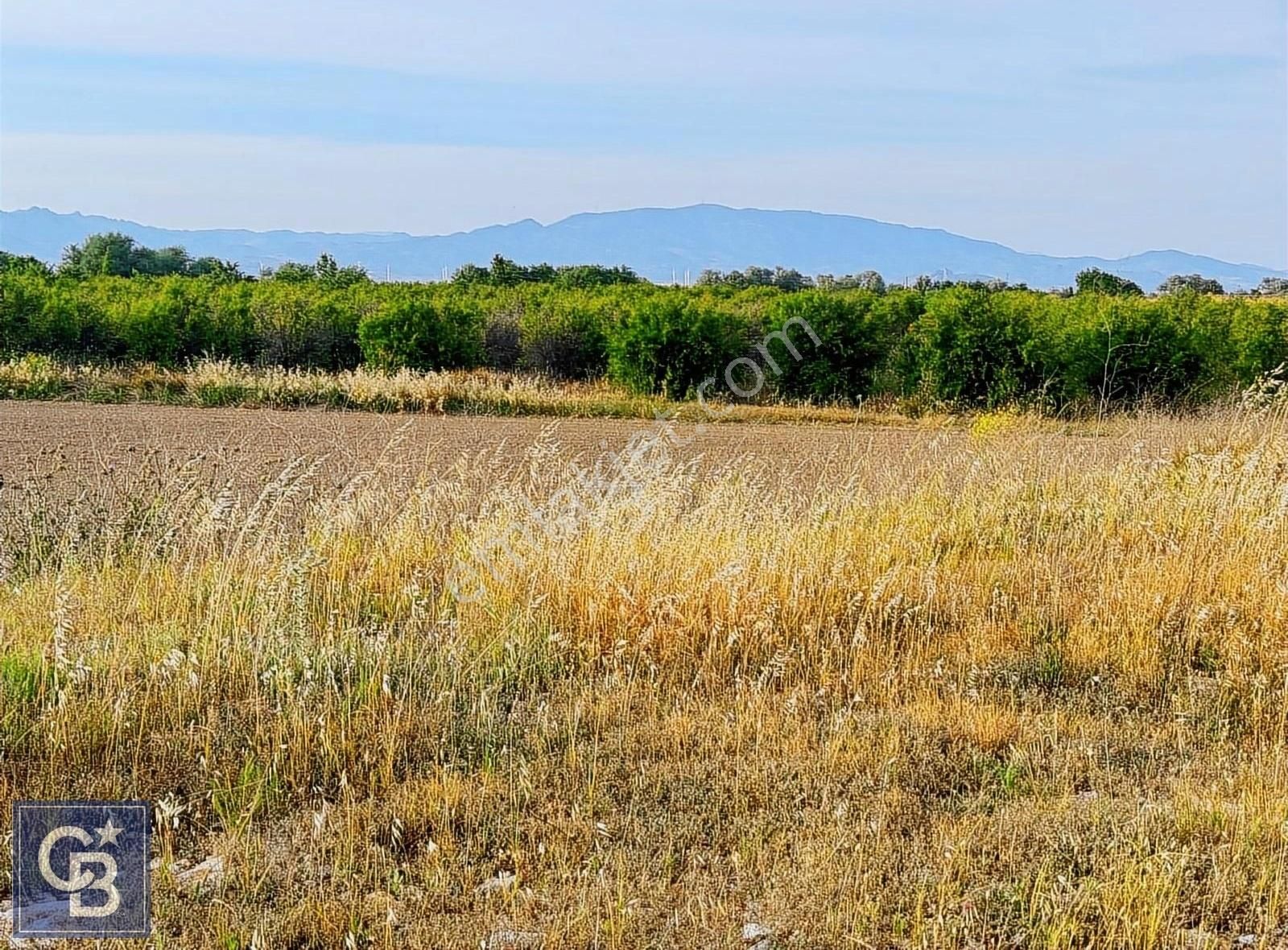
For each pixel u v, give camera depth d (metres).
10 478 12.08
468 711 5.64
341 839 4.42
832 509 8.63
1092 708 5.86
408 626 6.42
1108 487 9.66
